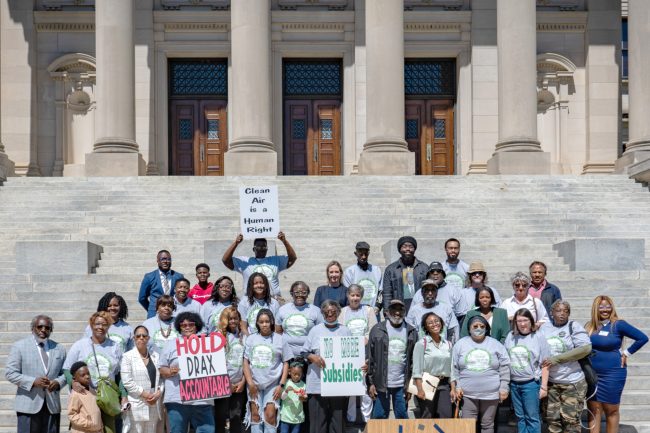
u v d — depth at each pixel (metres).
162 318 11.05
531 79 25.00
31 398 10.38
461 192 21.62
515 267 17.19
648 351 13.73
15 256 17.59
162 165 29.47
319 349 10.80
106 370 10.45
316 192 21.39
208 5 29.80
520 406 10.88
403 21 27.41
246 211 12.72
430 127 30.47
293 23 29.62
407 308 12.61
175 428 10.51
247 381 10.82
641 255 16.89
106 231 19.36
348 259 17.45
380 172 24.45
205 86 30.25
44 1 29.70
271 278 12.64
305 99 30.23
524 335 10.88
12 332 14.20
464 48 30.00
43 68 29.67
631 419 12.14
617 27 30.09
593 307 11.21
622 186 22.14
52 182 22.05
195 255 17.67
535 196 21.38
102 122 25.12
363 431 10.67
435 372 10.87
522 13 25.02
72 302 15.26
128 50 25.27
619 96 30.05
